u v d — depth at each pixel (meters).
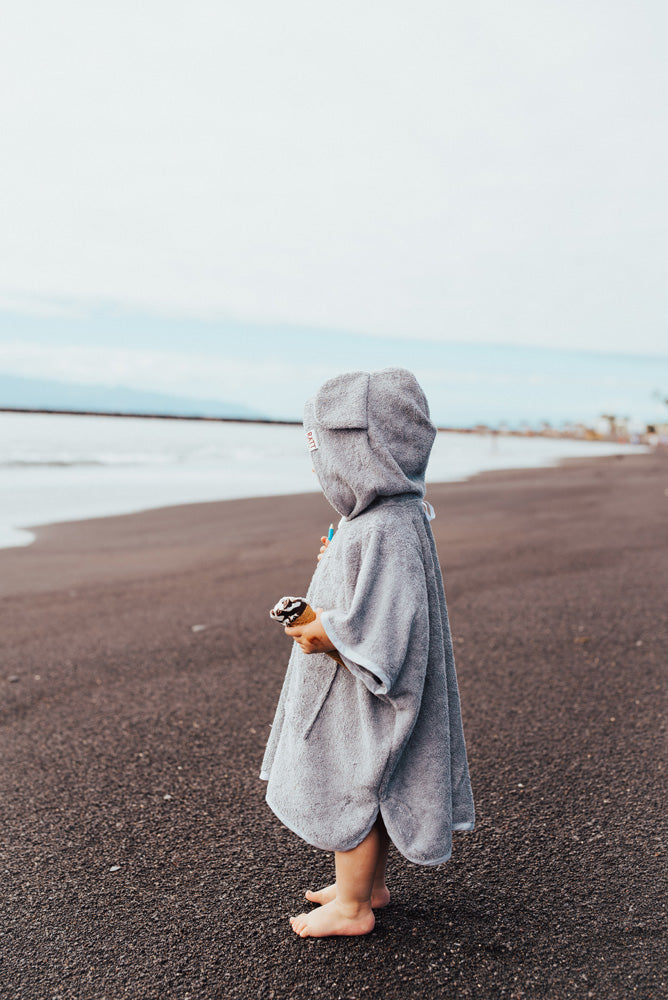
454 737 2.06
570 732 3.31
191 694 3.83
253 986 1.85
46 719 3.54
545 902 2.17
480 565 6.91
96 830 2.61
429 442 2.02
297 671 2.04
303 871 2.36
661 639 4.59
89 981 1.88
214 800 2.81
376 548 1.88
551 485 15.48
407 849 1.88
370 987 1.84
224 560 7.27
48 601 5.69
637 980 1.83
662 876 2.26
